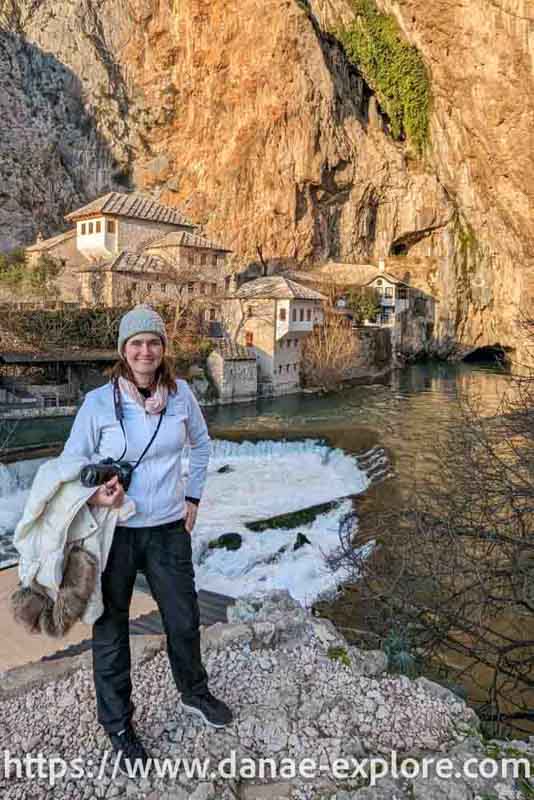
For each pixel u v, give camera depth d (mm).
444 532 8438
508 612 10383
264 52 61406
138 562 3268
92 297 39250
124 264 38750
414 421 31344
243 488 19422
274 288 40719
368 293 57281
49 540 3020
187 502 3551
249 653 4266
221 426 29812
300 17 60312
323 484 19984
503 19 50375
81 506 2998
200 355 36625
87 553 3049
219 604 9188
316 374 43969
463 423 10148
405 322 60875
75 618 3016
